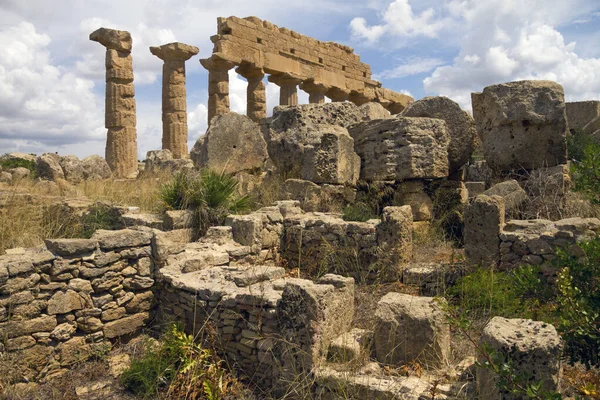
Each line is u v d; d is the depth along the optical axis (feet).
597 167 14.64
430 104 34.81
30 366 16.39
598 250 14.39
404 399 12.28
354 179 32.68
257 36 68.23
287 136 37.42
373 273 23.24
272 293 16.93
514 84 32.14
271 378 15.61
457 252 25.68
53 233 26.99
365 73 94.32
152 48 63.41
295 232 26.55
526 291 17.12
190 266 20.54
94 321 18.22
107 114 58.49
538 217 27.48
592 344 12.96
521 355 11.27
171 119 62.75
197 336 16.85
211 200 27.73
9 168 51.03
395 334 14.38
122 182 40.06
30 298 16.60
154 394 15.56
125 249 19.66
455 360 14.98
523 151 31.71
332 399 13.48
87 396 15.64
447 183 32.24
